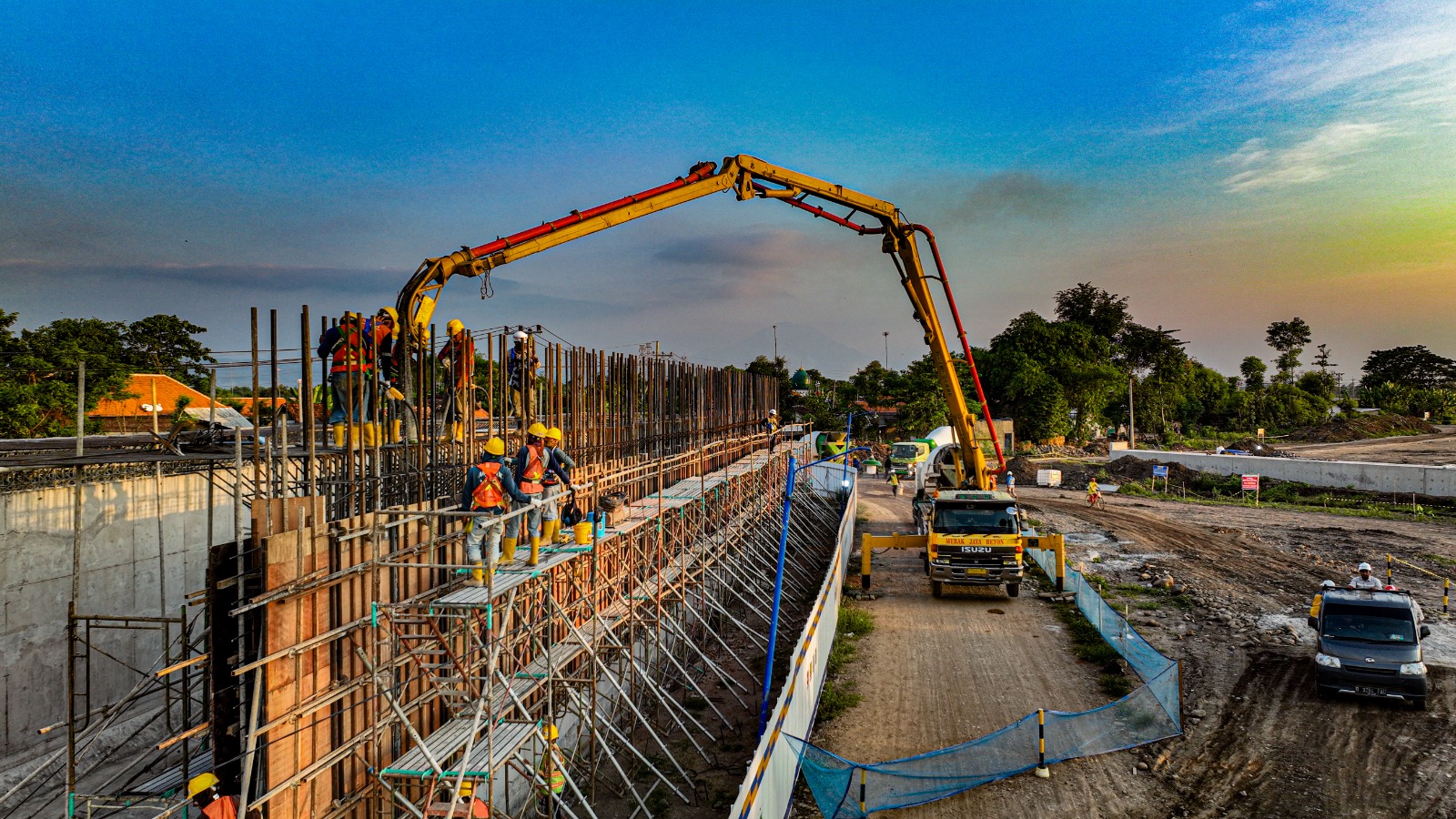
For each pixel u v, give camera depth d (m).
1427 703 15.02
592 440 17.25
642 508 16.50
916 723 14.87
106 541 15.33
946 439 60.66
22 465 10.50
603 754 13.62
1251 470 51.03
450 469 13.24
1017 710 15.38
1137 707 14.95
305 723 8.62
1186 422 96.50
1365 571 17.67
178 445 13.41
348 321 11.88
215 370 10.10
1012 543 22.88
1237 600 23.06
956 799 11.92
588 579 14.23
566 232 16.86
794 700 12.21
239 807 7.82
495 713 9.86
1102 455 70.25
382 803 9.61
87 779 12.88
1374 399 109.88
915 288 23.94
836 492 41.06
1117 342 90.69
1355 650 15.05
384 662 9.98
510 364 15.60
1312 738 13.70
